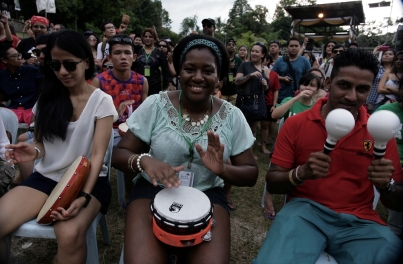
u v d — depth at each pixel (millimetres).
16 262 2209
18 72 3648
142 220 1451
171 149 1596
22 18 20000
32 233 1684
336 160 1623
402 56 4504
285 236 1491
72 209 1627
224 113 1666
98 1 27969
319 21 16906
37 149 1915
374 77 1462
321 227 1564
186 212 1290
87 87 2027
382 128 1146
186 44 1580
